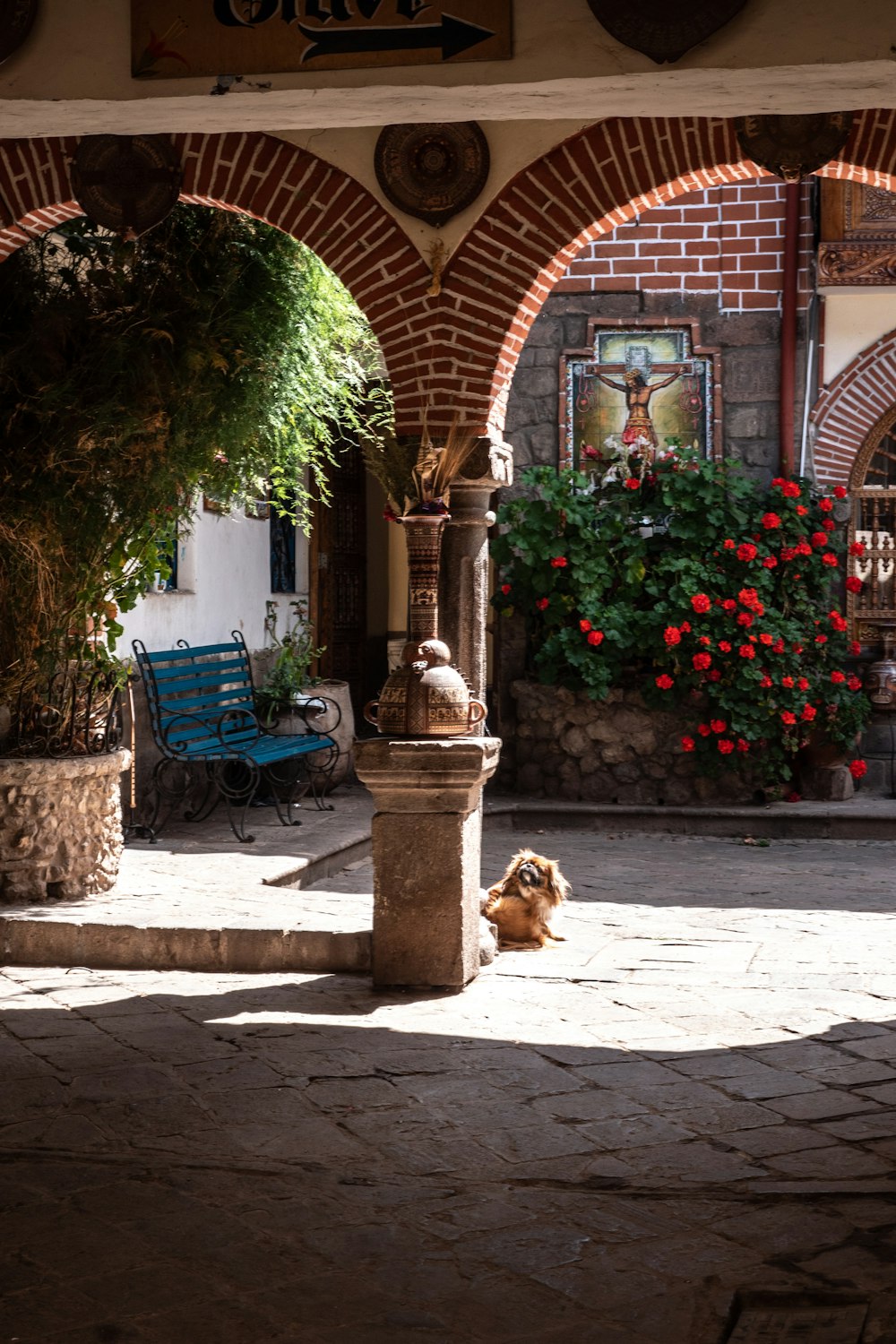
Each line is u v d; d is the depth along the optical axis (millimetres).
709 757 11672
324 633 14102
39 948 6953
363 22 4484
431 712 6402
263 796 11188
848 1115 4934
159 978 6691
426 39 4465
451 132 6609
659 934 7828
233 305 7863
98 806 7590
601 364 12328
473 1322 3525
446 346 6699
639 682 12016
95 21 4598
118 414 7504
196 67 4566
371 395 9828
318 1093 5113
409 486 6570
